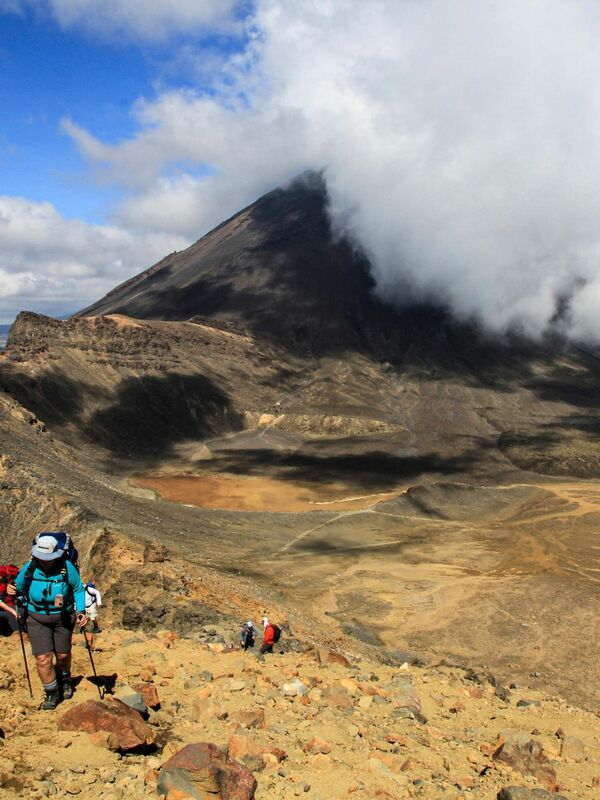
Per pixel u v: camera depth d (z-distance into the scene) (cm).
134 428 15400
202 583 3284
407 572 7144
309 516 9819
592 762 1138
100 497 7206
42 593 853
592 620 5625
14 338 17450
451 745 1040
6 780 651
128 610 2497
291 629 3159
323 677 1368
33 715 823
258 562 7156
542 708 1586
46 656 856
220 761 709
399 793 775
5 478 5350
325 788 745
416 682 1603
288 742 887
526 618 5675
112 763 725
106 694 911
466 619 5638
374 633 5228
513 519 10394
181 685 1098
